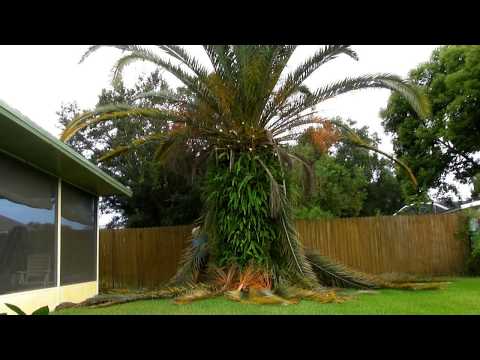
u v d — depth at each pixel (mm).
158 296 7191
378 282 8203
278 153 8055
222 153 8461
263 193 8156
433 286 7820
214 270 7977
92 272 9758
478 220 10594
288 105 8414
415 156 17766
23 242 6566
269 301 6191
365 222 11344
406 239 11141
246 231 7977
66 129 8023
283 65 8156
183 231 12031
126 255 12211
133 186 16328
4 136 5609
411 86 7836
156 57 7875
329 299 6348
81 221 9266
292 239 8117
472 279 9766
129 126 16625
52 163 7039
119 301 6676
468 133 15453
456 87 14391
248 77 8039
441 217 11055
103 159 9008
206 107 8305
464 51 14242
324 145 9055
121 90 17266
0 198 5973
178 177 15195
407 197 18125
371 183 25000
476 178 16609
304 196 10148
